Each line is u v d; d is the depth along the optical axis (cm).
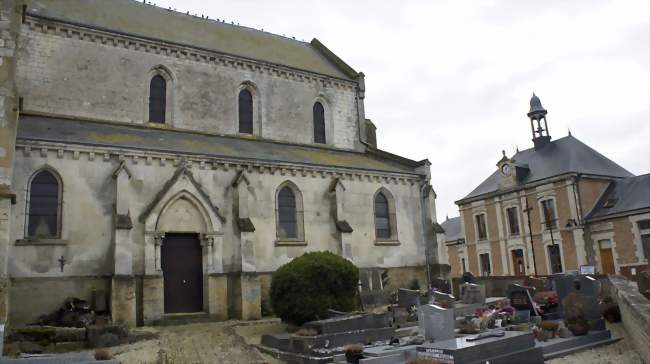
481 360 1420
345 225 2916
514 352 1513
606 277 2675
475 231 5731
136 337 1898
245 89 3422
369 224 3102
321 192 2948
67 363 1411
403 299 2514
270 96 3478
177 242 2464
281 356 1661
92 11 3167
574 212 4622
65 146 2228
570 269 4622
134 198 2358
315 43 4506
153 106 3064
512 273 5231
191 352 1719
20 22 2147
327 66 4044
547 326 1884
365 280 2994
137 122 2961
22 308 2061
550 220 4866
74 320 2009
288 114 3531
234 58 3350
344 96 3850
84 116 2808
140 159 2406
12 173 2038
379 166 3344
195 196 2472
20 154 2144
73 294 2159
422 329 1788
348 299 2145
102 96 2880
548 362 1622
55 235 2178
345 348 1631
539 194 4981
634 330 1806
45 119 2655
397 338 1792
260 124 3406
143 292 2259
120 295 2150
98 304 2192
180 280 2441
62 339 1764
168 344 1833
